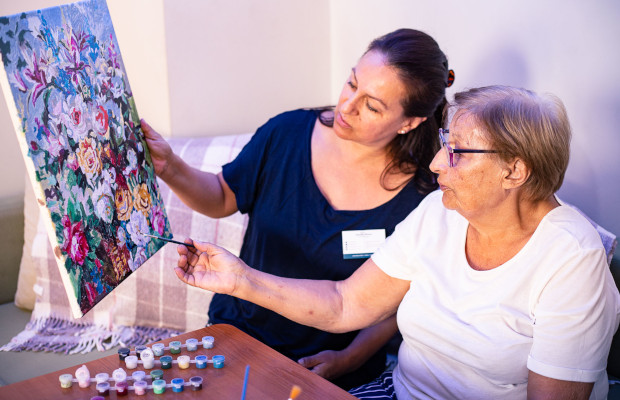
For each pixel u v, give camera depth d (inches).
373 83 54.8
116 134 48.4
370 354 61.3
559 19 68.2
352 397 39.2
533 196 44.2
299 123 64.8
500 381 46.1
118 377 39.0
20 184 88.9
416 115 57.4
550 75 70.2
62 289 77.5
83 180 42.3
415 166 61.6
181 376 40.9
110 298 77.2
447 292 48.5
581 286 42.3
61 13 42.1
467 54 78.9
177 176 59.7
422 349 50.4
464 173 43.4
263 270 62.7
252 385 40.1
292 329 61.4
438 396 49.6
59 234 38.6
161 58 87.0
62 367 69.5
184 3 87.0
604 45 64.6
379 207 61.3
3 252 83.4
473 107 43.4
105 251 44.1
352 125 57.1
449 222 50.8
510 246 46.4
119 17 84.0
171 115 89.4
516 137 41.4
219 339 46.6
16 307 83.3
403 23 86.7
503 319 45.4
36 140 37.5
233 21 91.6
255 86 96.0
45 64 39.4
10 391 38.6
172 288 76.1
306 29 98.7
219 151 80.4
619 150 65.2
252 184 64.0
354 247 60.7
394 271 51.8
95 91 45.7
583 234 43.9
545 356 42.5
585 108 67.7
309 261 61.4
